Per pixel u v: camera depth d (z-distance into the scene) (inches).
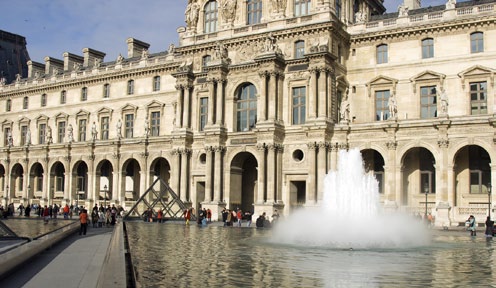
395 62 2770.7
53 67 4704.7
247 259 1157.7
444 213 2333.9
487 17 2539.4
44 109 4286.4
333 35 2753.4
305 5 2839.6
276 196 2709.2
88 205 3631.9
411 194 2596.0
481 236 1900.8
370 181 2411.4
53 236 1282.0
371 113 2797.7
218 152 2901.1
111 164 3811.5
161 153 3326.8
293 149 2741.1
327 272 979.9
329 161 2642.7
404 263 1110.4
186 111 3139.8
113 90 3868.1
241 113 2965.1
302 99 2770.7
